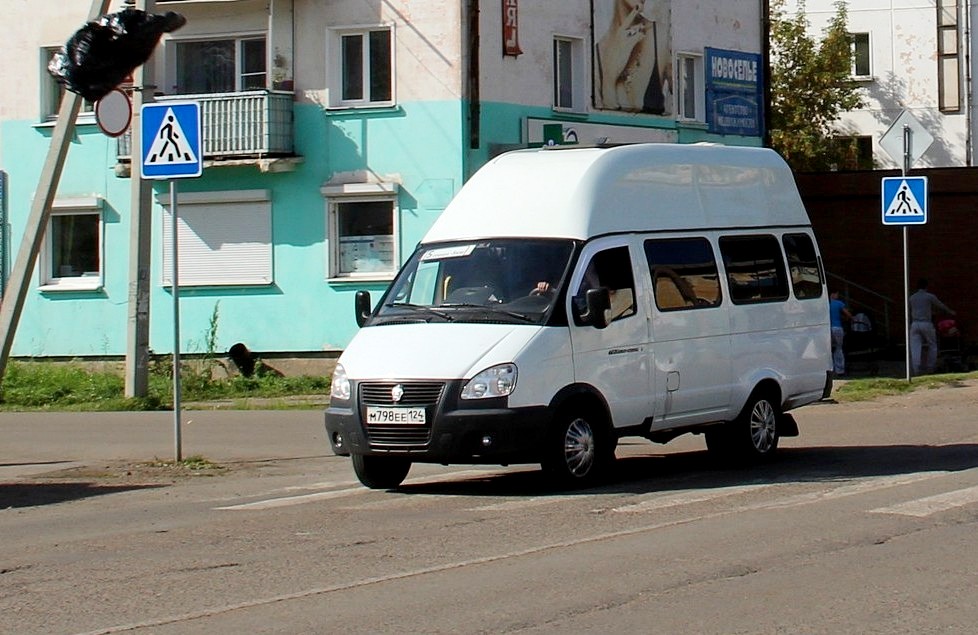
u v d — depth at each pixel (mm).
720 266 15844
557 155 15273
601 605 8734
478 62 30688
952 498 12938
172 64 33156
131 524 12680
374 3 31188
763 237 16594
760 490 13867
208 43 33031
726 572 9688
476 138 30672
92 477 16094
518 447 13336
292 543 11305
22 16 34219
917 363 31266
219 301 32594
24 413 23984
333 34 31641
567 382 13781
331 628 8266
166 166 16391
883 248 35156
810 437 19219
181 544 11391
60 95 34188
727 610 8555
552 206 14680
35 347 34188
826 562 10016
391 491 14609
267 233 32188
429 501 13688
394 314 14516
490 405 13203
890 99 53969
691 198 15781
